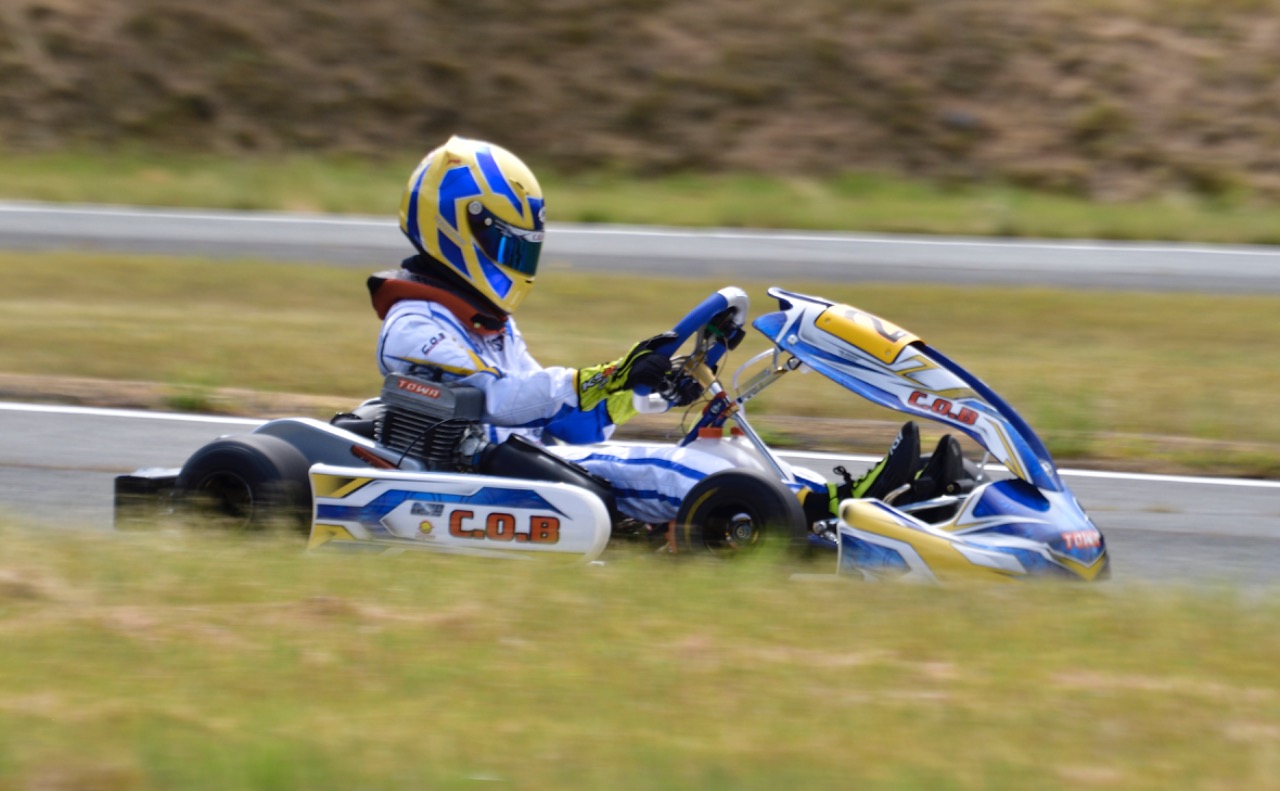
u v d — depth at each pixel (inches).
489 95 3304.6
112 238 2322.8
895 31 3341.5
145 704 462.3
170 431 1182.9
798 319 757.9
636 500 768.3
